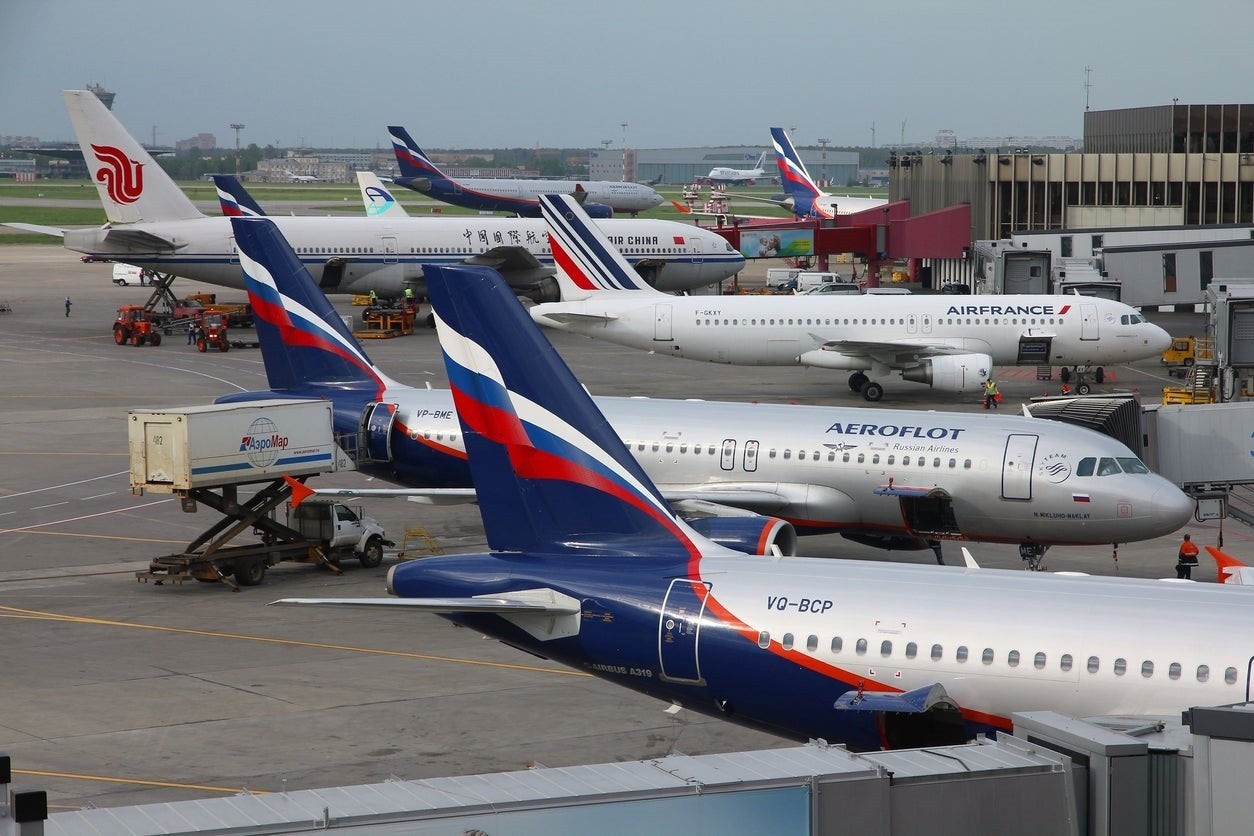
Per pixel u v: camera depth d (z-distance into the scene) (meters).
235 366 130.12
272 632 54.06
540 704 45.66
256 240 69.38
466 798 22.44
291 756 40.44
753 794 23.25
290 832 21.12
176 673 48.56
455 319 36.97
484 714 44.56
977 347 111.44
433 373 123.38
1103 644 31.16
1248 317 103.88
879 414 62.78
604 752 41.12
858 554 67.25
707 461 62.88
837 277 191.38
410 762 40.09
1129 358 112.50
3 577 62.38
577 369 129.88
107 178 149.75
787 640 33.59
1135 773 25.31
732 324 113.50
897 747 32.91
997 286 145.62
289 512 66.25
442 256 155.00
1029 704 31.47
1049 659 31.41
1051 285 145.25
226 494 62.00
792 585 34.47
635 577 35.81
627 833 22.81
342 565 65.62
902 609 33.12
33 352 138.75
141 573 61.78
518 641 36.81
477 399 37.28
